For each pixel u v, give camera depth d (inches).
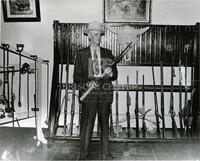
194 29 158.7
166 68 166.2
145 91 161.6
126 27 161.9
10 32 169.0
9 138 136.1
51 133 135.6
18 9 167.8
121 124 164.1
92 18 166.9
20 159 112.9
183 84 161.2
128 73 166.2
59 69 163.9
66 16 167.3
